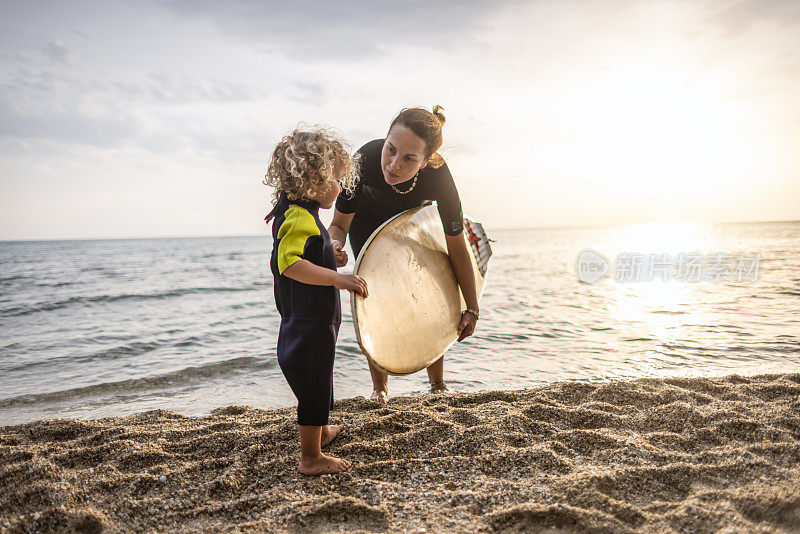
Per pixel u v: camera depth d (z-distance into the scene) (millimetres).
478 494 1919
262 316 9188
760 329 6316
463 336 3309
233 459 2363
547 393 3389
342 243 3223
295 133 2246
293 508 1866
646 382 3572
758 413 2775
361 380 4641
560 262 22750
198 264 28797
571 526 1681
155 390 4520
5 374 5230
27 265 28688
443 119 2945
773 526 1646
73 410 3998
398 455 2428
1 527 1797
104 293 13617
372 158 3021
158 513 1922
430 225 3334
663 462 2223
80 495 2037
